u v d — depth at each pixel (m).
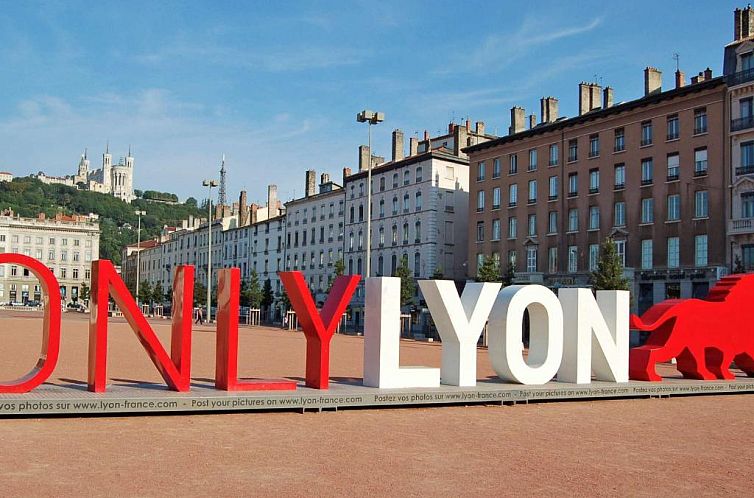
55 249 139.75
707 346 21.14
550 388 17.50
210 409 14.02
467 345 17.77
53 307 14.27
